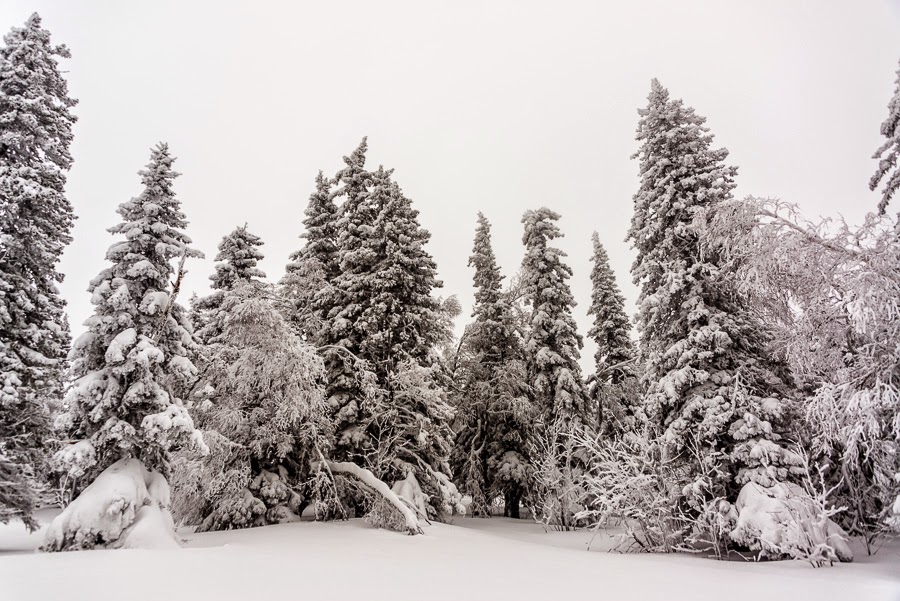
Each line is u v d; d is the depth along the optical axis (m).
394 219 24.67
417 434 21.97
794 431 14.96
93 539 12.41
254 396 19.61
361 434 21.47
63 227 16.98
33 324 15.41
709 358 16.20
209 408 18.67
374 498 19.52
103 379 14.23
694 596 8.19
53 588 7.77
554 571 10.68
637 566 11.62
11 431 14.76
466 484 27.78
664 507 15.42
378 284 23.09
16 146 15.98
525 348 28.16
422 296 24.23
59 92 17.50
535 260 29.05
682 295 17.36
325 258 26.42
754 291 14.01
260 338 18.91
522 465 26.47
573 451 24.08
